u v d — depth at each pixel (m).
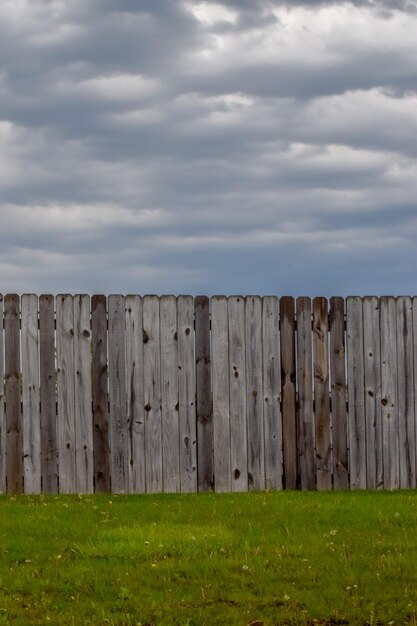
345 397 11.36
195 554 7.25
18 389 10.69
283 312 11.25
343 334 11.37
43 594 6.25
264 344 11.20
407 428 11.48
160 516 8.93
